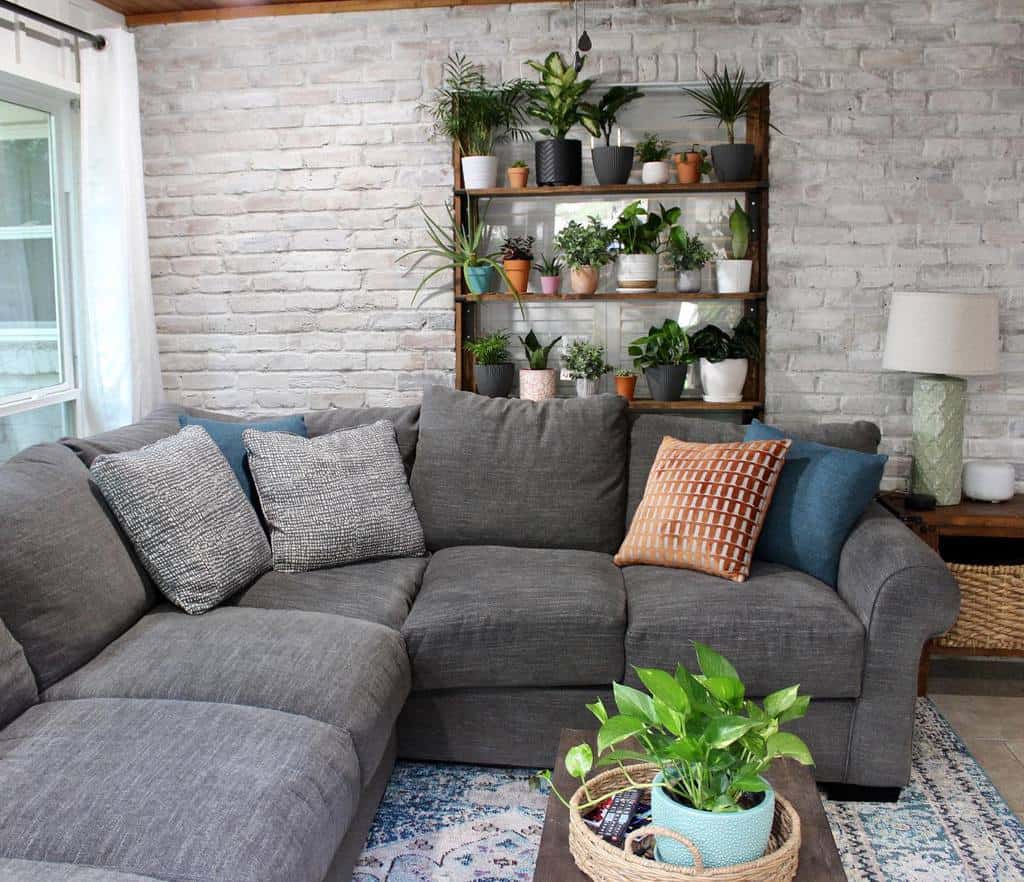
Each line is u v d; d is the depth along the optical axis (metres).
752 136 3.73
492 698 2.69
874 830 2.48
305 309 3.95
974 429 3.72
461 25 3.73
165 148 3.92
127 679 2.18
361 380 3.96
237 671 2.21
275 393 4.00
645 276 3.68
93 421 3.72
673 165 3.78
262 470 3.04
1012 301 3.63
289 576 2.91
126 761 1.81
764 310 3.73
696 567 2.90
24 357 3.46
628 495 3.34
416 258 3.87
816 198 3.66
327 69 3.81
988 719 3.10
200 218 3.94
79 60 3.51
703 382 3.73
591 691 2.67
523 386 3.75
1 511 2.23
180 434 2.90
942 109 3.58
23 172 3.43
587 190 3.68
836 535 2.86
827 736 2.61
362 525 3.06
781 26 3.61
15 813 1.66
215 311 3.98
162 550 2.57
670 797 1.58
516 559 3.03
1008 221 3.60
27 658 2.15
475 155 3.72
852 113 3.61
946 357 3.34
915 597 2.52
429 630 2.62
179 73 3.87
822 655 2.55
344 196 3.87
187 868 1.55
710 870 1.46
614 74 3.69
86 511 2.49
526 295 3.75
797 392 3.75
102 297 3.61
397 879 2.25
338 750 1.99
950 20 3.55
